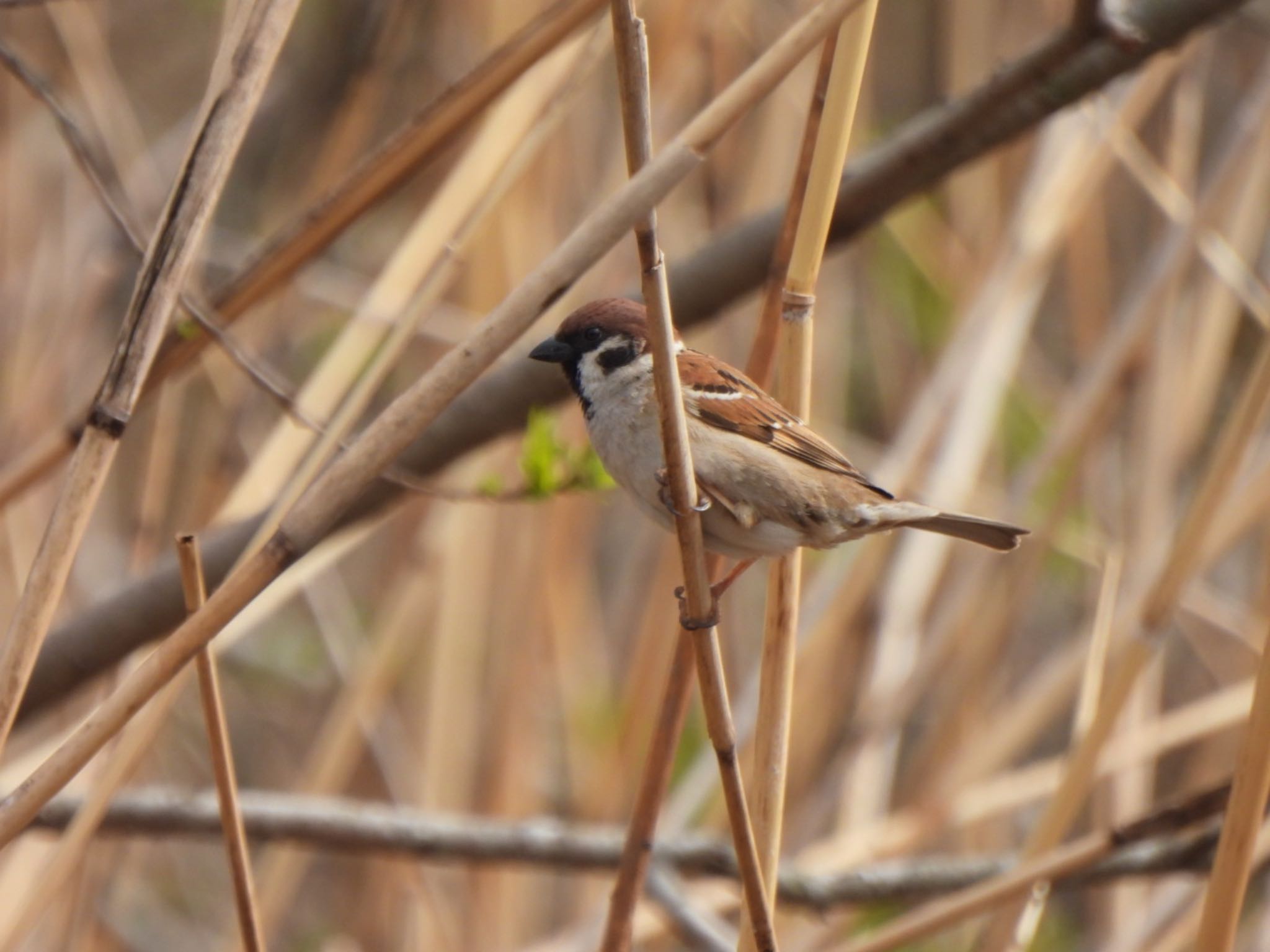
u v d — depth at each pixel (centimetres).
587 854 886
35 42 1048
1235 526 904
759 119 1050
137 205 1005
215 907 1327
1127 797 1000
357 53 1070
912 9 1284
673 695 609
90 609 798
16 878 828
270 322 957
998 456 1134
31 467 645
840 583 977
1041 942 1134
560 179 1004
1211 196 924
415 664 1102
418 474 833
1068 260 1304
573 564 1034
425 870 1046
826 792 965
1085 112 985
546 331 854
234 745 1307
